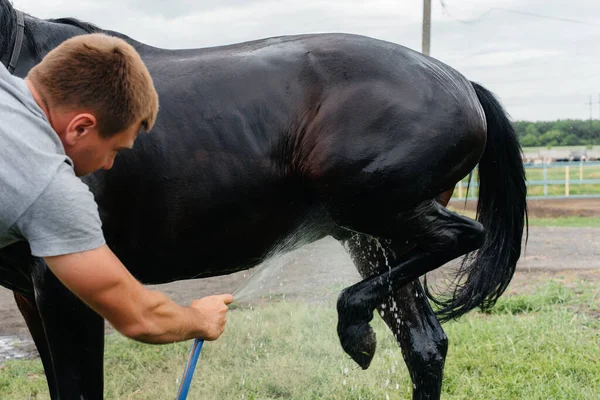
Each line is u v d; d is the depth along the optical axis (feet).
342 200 8.73
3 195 5.11
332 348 15.26
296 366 14.17
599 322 16.44
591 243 32.30
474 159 9.30
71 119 5.43
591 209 52.95
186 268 9.21
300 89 8.80
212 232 8.88
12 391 13.38
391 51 8.98
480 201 10.78
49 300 8.14
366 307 8.93
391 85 8.66
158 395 13.00
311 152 8.70
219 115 8.66
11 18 8.54
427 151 8.59
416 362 10.11
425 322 10.31
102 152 5.74
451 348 14.96
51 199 5.15
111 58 5.42
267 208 8.99
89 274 5.33
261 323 17.42
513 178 10.53
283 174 8.89
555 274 23.84
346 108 8.59
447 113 8.75
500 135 10.32
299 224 9.41
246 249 9.21
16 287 9.05
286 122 8.78
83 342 8.39
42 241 5.24
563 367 13.33
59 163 5.24
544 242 32.94
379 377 13.56
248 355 15.03
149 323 5.86
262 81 8.81
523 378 12.95
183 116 8.61
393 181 8.56
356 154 8.52
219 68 8.87
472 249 9.18
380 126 8.54
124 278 5.55
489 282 10.59
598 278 22.77
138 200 8.55
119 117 5.51
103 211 8.45
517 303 18.54
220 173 8.64
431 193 8.84
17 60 8.52
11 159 5.10
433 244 9.05
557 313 17.22
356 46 8.93
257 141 8.73
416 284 10.37
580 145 172.24
